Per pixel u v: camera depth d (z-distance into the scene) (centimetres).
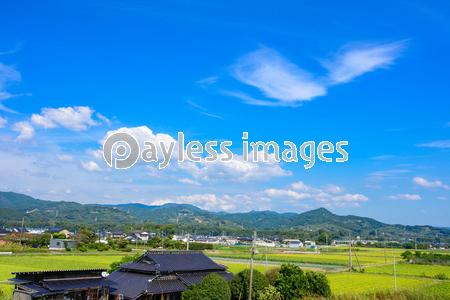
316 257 12381
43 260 8169
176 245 15288
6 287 4244
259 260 10369
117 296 3572
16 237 13900
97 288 3356
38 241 13125
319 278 3769
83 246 12206
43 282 3114
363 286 5472
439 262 10144
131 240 18025
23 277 3212
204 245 15625
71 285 3189
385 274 7312
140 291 3528
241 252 14175
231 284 3697
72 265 7088
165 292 3619
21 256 9238
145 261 4253
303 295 3584
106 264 7506
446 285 5706
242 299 3625
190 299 3259
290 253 14938
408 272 7875
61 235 13800
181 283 3931
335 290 4925
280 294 3628
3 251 10150
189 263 4294
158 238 16462
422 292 3253
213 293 3262
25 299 2983
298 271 3828
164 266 3988
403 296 3117
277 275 4053
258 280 3684
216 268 4428
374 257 12938
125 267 4197
